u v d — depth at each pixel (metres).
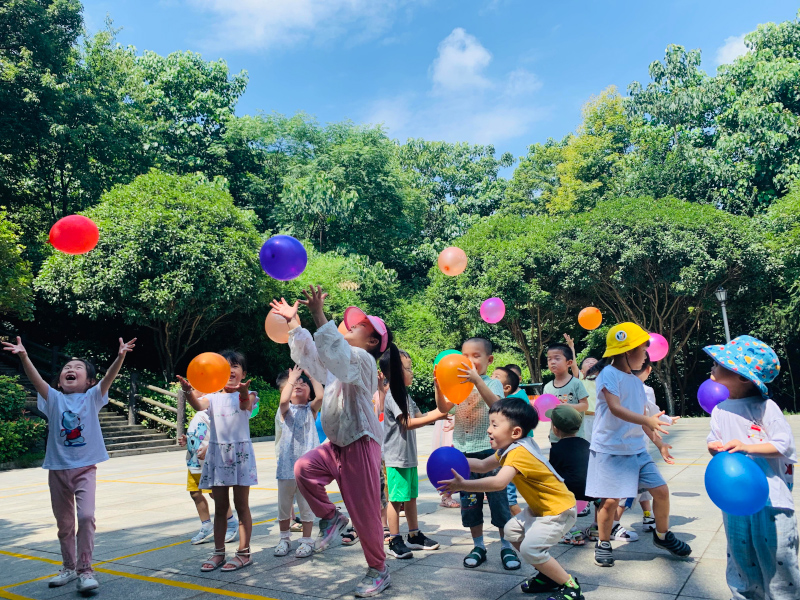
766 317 21.31
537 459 3.07
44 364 17.47
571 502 3.07
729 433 2.75
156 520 5.72
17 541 5.03
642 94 29.42
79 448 3.72
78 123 17.91
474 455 4.08
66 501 3.71
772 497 2.57
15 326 19.08
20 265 13.76
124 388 15.97
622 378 3.78
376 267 25.61
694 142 27.61
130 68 22.20
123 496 7.25
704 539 4.19
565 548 4.19
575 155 33.31
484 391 3.70
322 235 28.14
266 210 28.14
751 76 26.38
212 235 15.76
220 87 28.70
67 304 15.44
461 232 34.53
